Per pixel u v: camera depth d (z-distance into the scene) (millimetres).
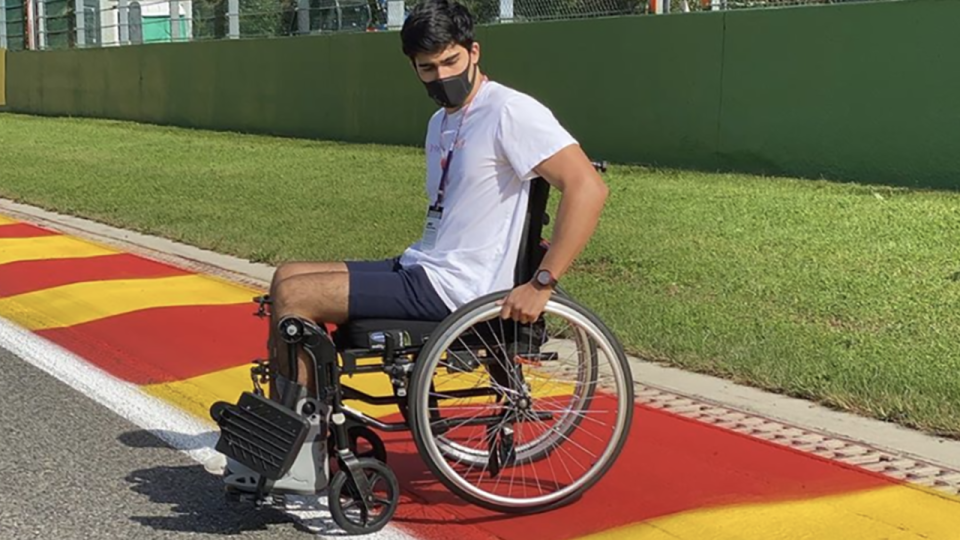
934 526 3846
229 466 3855
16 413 5277
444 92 3840
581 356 4328
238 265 8938
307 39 21031
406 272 3871
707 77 14727
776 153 14109
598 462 4035
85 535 3902
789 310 6883
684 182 13672
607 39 15883
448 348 3846
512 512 3988
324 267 4031
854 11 13047
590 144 16375
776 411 5094
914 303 6980
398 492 3926
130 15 28031
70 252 9664
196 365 6086
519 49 17156
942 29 12273
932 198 11695
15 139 21531
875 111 13023
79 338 6723
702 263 8438
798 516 3939
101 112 27219
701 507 4039
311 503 4191
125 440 4914
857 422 4930
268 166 16469
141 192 13461
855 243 9172
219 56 23188
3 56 30578
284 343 3797
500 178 3852
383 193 13070
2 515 4070
